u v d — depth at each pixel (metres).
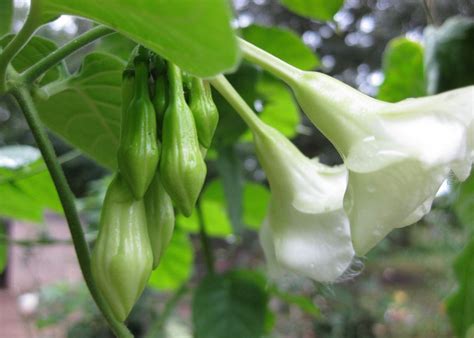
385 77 0.39
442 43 0.34
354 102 0.16
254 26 0.31
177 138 0.15
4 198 0.36
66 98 0.24
